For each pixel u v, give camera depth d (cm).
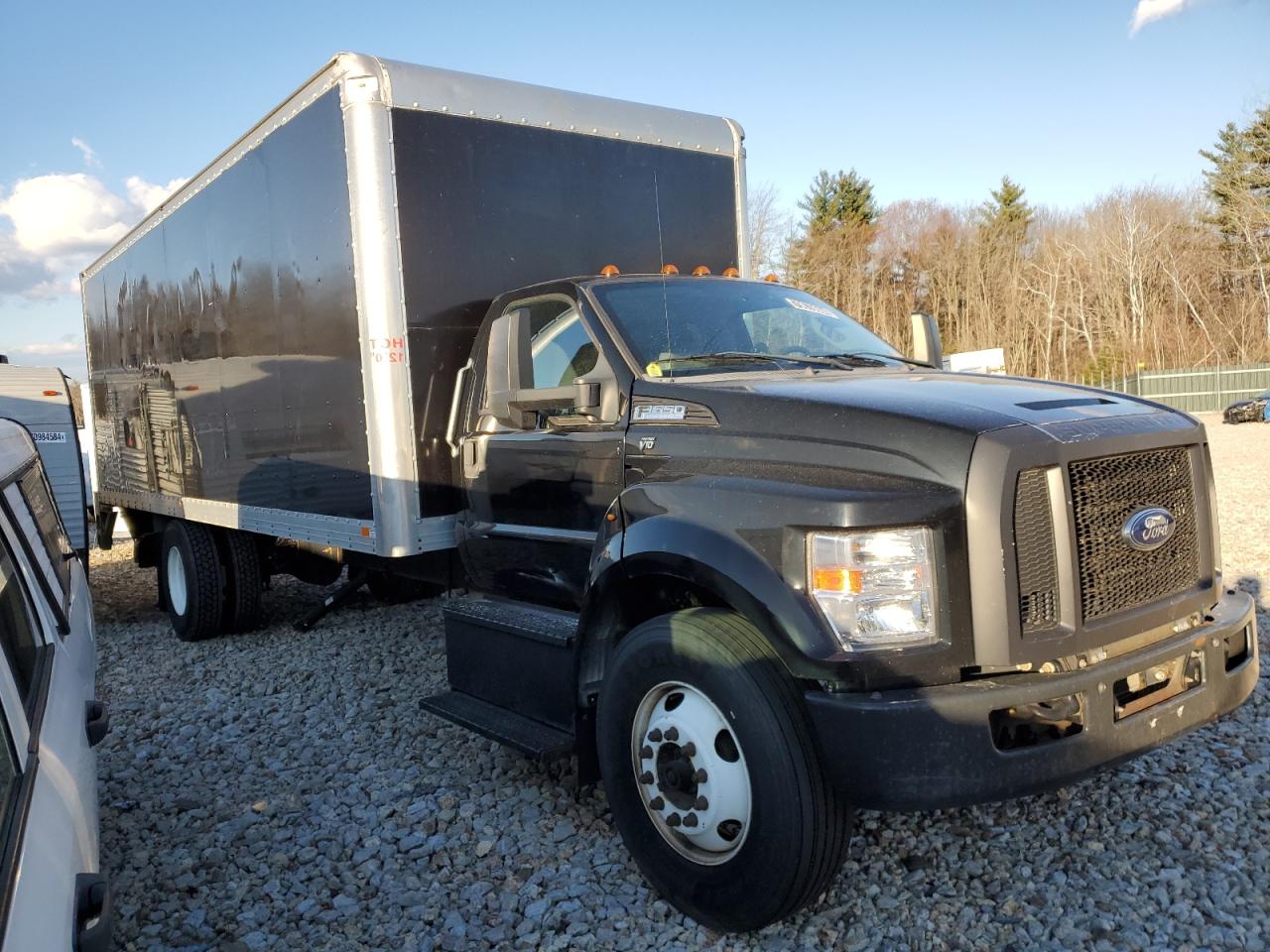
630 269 622
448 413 549
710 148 664
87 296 1076
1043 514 311
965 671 315
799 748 310
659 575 370
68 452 973
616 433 410
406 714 603
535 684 429
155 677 734
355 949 349
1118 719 315
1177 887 350
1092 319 6588
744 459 354
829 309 527
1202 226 6406
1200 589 354
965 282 6844
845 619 305
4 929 163
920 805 293
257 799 486
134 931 369
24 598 301
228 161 691
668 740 349
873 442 324
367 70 524
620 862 397
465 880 390
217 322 732
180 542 830
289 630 859
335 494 585
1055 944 322
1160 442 339
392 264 529
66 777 245
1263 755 461
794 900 317
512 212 571
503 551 486
